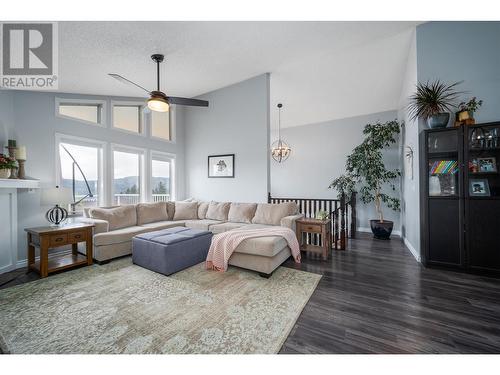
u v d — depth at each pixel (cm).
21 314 197
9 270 297
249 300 220
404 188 467
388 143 529
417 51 325
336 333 171
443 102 309
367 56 385
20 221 316
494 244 264
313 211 504
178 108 566
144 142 491
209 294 233
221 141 517
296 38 314
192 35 276
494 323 181
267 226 390
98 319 190
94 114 419
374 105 550
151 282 263
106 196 421
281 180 707
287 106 570
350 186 514
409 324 181
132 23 236
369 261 336
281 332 172
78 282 263
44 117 345
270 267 273
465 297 222
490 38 290
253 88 464
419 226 332
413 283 256
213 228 411
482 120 292
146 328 178
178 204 495
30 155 330
